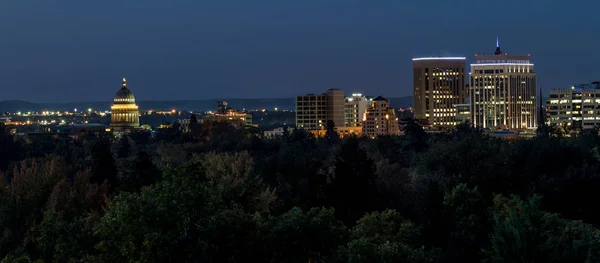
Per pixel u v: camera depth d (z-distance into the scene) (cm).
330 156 19688
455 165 14325
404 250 7294
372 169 12494
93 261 6706
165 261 6712
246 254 7312
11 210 11062
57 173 12838
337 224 8525
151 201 6775
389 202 12331
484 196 12294
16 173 13638
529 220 8069
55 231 6969
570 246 7962
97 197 11606
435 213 10081
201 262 6762
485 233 9575
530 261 7631
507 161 14438
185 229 6794
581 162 15150
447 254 8838
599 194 12238
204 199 7106
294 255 7762
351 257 7144
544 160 14438
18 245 9544
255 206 10294
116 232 6756
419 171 15562
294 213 8031
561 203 12331
